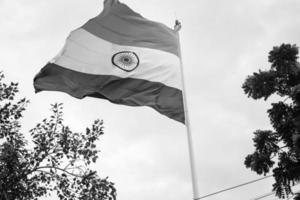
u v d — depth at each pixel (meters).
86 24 16.53
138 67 16.20
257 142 9.91
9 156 10.70
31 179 10.94
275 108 9.83
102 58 16.17
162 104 15.66
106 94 15.69
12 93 11.53
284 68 10.02
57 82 15.41
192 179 13.68
